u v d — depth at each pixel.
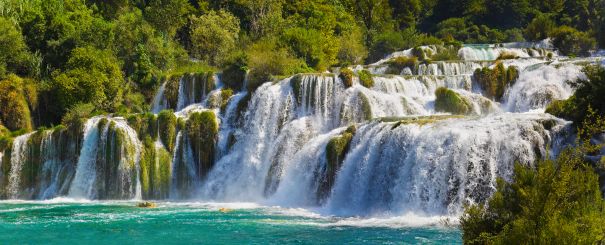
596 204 12.91
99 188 37.84
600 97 25.61
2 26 50.25
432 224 24.55
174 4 67.75
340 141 31.75
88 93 47.16
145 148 38.44
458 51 62.53
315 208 31.28
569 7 94.19
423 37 80.75
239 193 37.41
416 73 48.47
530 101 37.56
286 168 36.03
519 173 13.53
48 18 57.69
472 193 26.05
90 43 54.31
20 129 45.47
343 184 30.81
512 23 101.94
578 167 13.67
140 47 53.91
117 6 74.75
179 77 46.53
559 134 26.31
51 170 39.44
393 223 25.20
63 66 52.88
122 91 49.28
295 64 47.44
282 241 21.72
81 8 68.25
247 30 74.19
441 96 37.81
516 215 12.94
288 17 72.06
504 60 46.62
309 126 37.84
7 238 22.92
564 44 61.62
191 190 38.41
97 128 38.69
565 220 12.03
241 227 24.91
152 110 47.25
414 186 27.56
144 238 22.77
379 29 86.31
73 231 24.33
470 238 13.94
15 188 39.19
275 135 39.03
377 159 29.69
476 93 39.78
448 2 110.88
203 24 63.88
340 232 23.23
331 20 68.31
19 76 50.84
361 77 40.06
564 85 37.88
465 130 27.14
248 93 41.09
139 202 35.75
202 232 23.83
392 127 29.83
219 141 39.66
